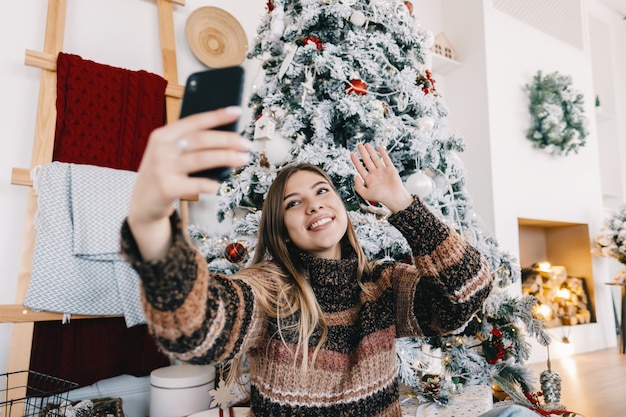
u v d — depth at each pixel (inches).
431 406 61.3
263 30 76.8
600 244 142.6
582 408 79.0
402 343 61.0
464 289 31.3
